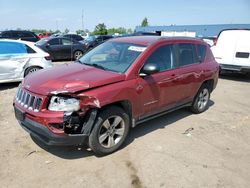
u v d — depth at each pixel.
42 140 3.81
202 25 53.97
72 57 17.11
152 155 4.28
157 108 5.00
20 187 3.41
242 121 6.09
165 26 60.47
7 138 4.70
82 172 3.76
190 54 5.82
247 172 3.95
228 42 11.20
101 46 5.45
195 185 3.57
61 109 3.63
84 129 3.85
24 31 19.44
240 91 9.21
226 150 4.61
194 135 5.16
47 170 3.79
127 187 3.48
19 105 4.09
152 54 4.75
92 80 3.91
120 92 4.09
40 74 4.36
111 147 4.23
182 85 5.47
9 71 8.43
